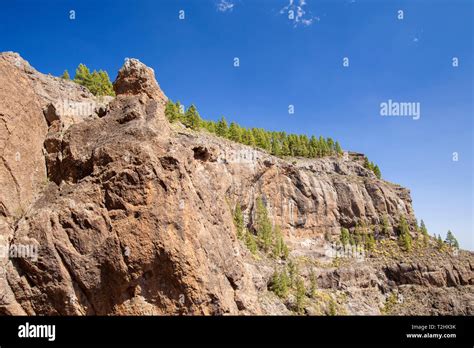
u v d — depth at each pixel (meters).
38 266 27.92
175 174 32.09
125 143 31.88
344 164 145.50
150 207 29.59
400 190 141.25
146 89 40.59
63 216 29.33
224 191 86.19
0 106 32.03
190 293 29.53
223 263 35.88
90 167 33.19
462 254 119.19
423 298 101.62
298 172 116.38
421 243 123.69
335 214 120.19
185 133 80.69
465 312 97.00
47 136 37.53
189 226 31.36
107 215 29.56
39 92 42.34
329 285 94.25
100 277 28.28
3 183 30.72
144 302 28.81
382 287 104.88
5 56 42.75
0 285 27.08
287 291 72.81
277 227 97.75
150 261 28.80
